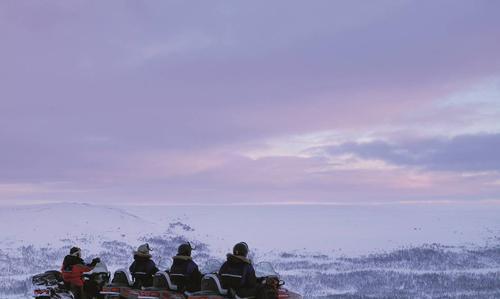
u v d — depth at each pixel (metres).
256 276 15.30
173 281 15.13
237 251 14.46
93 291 17.91
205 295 14.05
